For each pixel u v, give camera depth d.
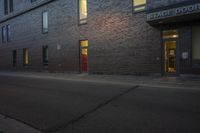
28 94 8.65
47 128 4.68
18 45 25.22
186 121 4.82
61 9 18.86
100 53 15.62
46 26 20.84
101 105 6.47
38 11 21.62
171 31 12.17
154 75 12.73
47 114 5.71
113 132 4.31
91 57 16.30
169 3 11.73
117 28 14.48
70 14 17.97
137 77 12.69
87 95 8.01
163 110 5.74
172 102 6.55
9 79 15.38
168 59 12.30
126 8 13.95
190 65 11.43
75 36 17.59
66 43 18.47
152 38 12.78
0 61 29.36
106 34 15.18
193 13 10.08
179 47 11.82
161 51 12.48
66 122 5.03
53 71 19.88
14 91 9.53
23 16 24.11
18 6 24.73
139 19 13.30
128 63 13.92
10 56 27.06
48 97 7.89
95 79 12.95
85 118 5.28
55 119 5.28
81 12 17.19
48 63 20.50
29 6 22.66
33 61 22.58
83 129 4.54
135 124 4.73
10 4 26.66
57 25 19.31
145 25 13.04
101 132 4.34
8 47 27.39
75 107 6.33
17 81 13.75
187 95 7.45
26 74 19.59
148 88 9.12
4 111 6.13
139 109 5.90
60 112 5.86
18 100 7.53
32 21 22.61
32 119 5.33
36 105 6.73
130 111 5.74
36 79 14.79
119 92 8.41
